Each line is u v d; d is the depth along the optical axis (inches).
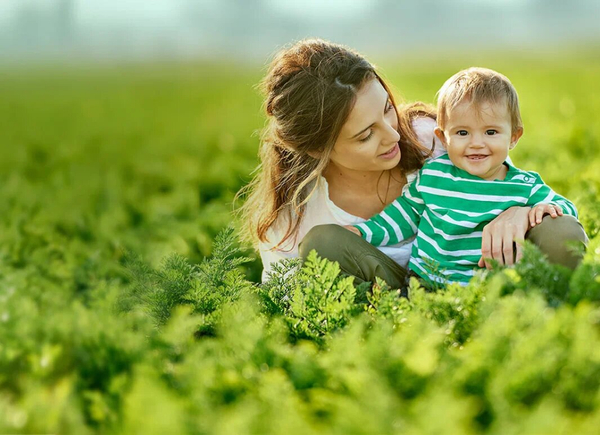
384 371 84.3
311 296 113.0
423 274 135.2
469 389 83.0
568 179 213.5
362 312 112.7
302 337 111.3
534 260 106.4
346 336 92.0
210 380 88.6
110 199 270.5
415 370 83.9
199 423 77.5
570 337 88.7
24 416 83.3
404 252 141.7
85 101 909.8
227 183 281.1
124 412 81.6
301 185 139.3
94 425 88.9
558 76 854.5
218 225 211.3
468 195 134.9
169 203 252.8
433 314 104.0
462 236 134.3
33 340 101.9
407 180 145.0
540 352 84.0
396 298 107.6
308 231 138.6
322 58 133.4
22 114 748.6
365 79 131.7
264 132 149.0
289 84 134.6
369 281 130.6
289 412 75.7
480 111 130.4
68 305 134.2
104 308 118.1
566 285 105.0
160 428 72.8
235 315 106.5
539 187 134.4
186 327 102.3
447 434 68.6
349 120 130.9
